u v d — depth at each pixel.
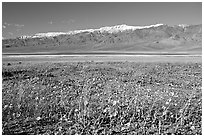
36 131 6.62
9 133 6.51
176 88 9.78
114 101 7.54
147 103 7.93
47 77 10.98
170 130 6.75
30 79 10.34
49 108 7.55
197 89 9.72
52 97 8.22
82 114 7.16
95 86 9.66
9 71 11.64
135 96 8.48
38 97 8.18
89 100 8.02
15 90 8.75
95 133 6.60
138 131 6.68
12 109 7.43
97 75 11.68
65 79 10.70
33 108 7.51
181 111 7.43
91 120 7.00
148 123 6.98
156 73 12.42
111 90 9.16
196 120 7.28
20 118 7.11
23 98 8.05
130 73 12.34
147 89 9.41
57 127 6.79
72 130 6.68
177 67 14.23
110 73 12.23
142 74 12.12
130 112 7.36
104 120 7.05
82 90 8.87
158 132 6.65
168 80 10.98
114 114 7.15
